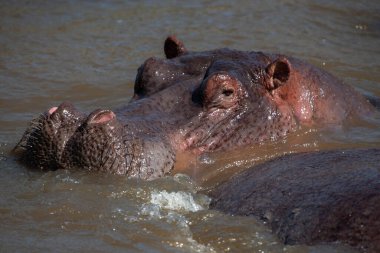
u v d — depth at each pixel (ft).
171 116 81.87
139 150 75.56
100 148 74.79
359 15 157.69
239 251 64.34
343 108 91.40
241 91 83.66
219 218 69.62
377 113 94.99
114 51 134.41
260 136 83.71
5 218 70.33
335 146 84.23
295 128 86.28
